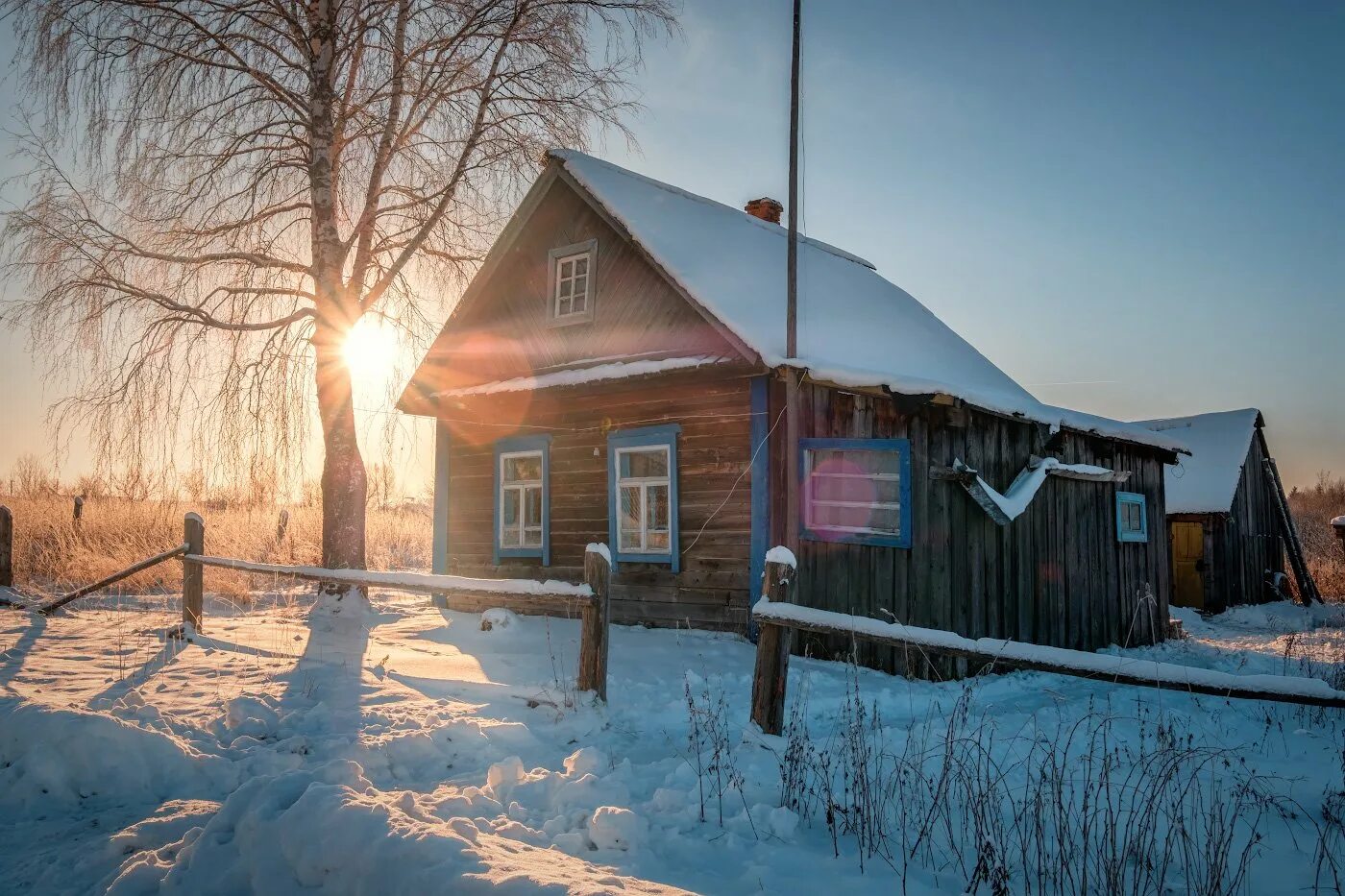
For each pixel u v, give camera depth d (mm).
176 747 5035
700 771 4945
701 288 10867
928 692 8531
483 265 14219
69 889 3623
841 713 7227
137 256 12195
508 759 4867
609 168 13875
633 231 11773
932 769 5465
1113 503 14047
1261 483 25266
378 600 14688
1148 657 12672
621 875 3641
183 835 3926
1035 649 4715
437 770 5129
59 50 11570
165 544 16234
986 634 10898
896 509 10133
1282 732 7285
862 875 3846
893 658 9742
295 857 3391
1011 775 5523
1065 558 12703
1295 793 5422
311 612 11688
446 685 7152
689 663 8844
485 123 12992
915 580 10047
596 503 12258
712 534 10805
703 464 10977
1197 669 4309
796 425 10031
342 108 12695
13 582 13766
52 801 4582
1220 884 3854
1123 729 7273
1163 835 4500
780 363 9688
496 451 13727
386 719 6055
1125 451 14703
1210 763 6082
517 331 14062
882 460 10219
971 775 4980
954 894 3709
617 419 12094
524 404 13359
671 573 11148
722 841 4113
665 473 11539
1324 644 14500
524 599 6805
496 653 9164
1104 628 13492
